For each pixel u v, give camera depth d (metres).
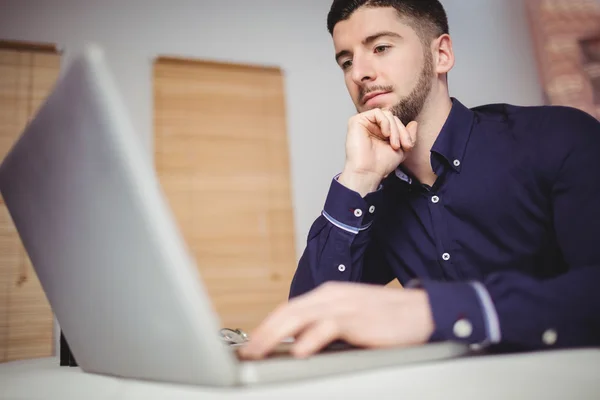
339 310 0.48
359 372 0.42
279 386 0.36
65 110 0.37
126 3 2.72
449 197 1.10
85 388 0.45
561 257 1.04
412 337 0.49
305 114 2.88
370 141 1.07
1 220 2.37
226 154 2.73
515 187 1.03
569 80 2.94
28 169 0.47
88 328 0.49
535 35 3.03
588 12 3.04
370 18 1.12
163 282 0.34
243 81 2.82
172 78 2.72
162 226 0.33
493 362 0.44
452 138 1.09
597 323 0.53
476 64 2.96
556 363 0.42
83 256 0.42
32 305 2.36
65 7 2.62
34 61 2.54
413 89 1.12
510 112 1.13
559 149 0.97
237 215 2.69
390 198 1.20
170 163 2.64
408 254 1.18
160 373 0.40
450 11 2.99
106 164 0.34
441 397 0.31
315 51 2.96
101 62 0.34
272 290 2.66
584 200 0.90
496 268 1.07
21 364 0.85
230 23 2.86
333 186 1.04
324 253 1.04
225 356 0.35
